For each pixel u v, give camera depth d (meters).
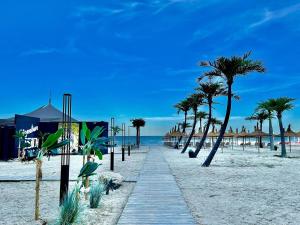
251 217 7.78
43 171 17.73
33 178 14.08
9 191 11.29
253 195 10.73
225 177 15.60
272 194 10.93
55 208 8.61
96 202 8.52
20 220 7.34
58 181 13.57
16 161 25.28
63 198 7.36
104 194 10.52
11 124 28.69
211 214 8.06
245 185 12.98
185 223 6.94
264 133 52.62
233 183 13.54
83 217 7.08
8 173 16.69
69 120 8.06
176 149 50.91
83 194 9.94
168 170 17.69
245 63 21.17
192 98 39.25
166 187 11.75
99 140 8.88
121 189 11.59
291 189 12.02
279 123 33.44
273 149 50.09
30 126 30.58
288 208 8.77
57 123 32.84
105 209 8.43
